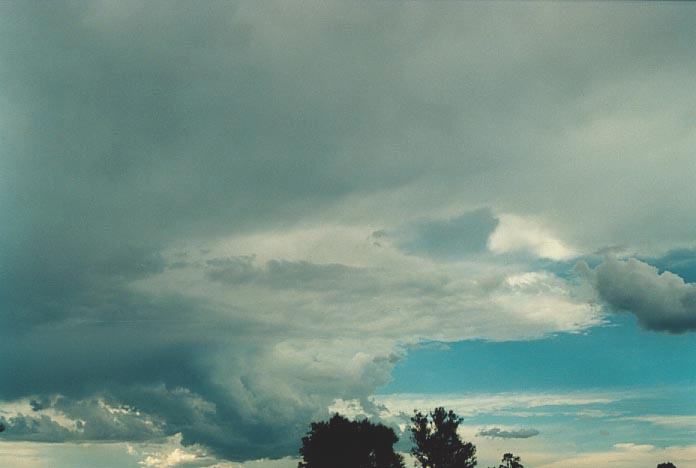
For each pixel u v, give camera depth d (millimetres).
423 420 74500
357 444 71125
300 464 72500
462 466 72875
